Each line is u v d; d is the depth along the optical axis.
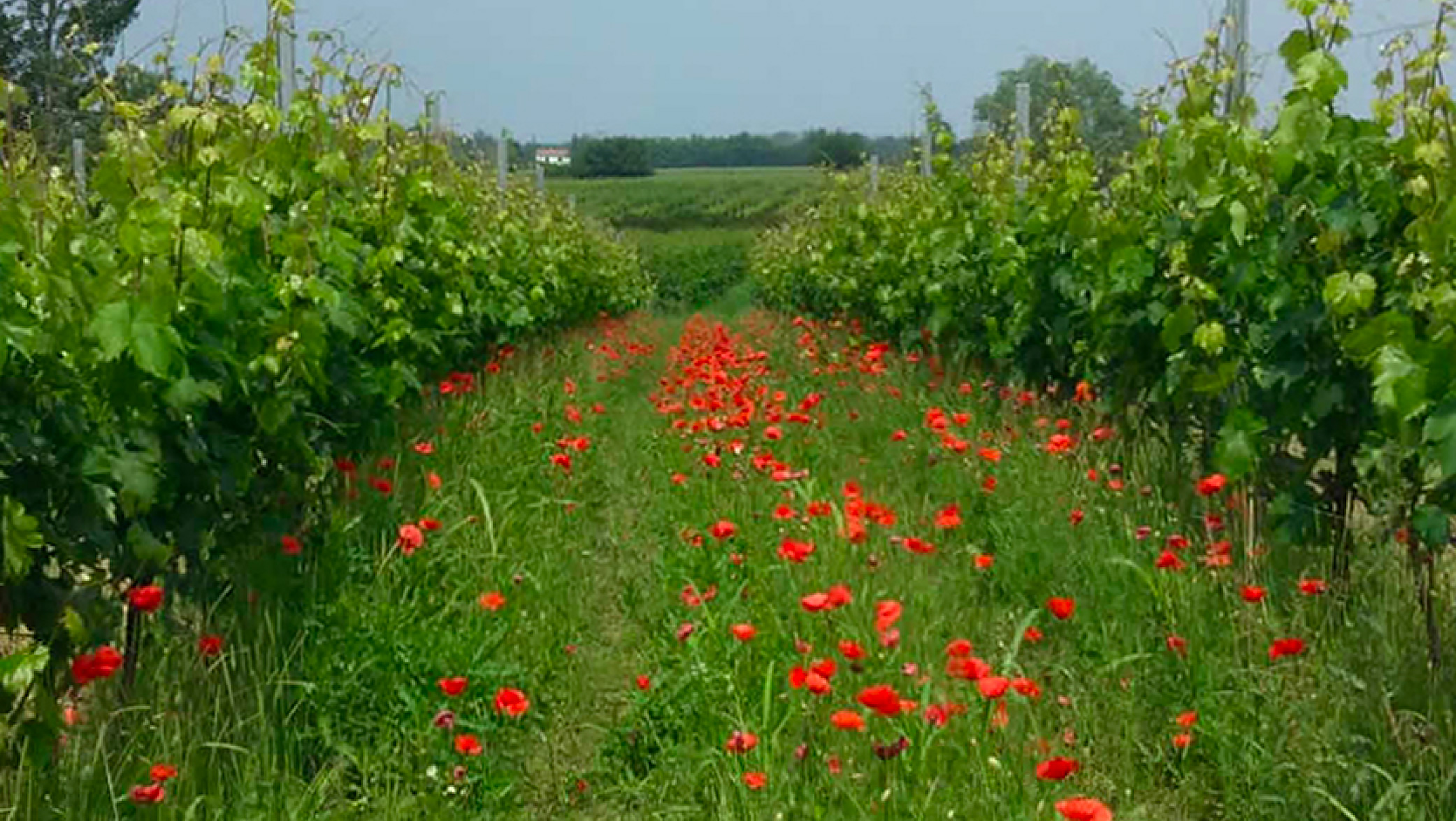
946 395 9.41
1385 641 4.11
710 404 8.05
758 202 64.44
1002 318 9.48
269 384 4.79
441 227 8.19
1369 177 4.90
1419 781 3.48
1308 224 5.00
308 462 5.23
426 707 4.23
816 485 6.53
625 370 14.04
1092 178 8.04
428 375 9.02
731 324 27.55
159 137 5.18
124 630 4.31
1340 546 5.01
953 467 7.07
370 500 5.89
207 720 3.95
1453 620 4.36
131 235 3.99
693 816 3.88
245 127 5.61
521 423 8.65
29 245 3.75
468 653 4.56
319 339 4.93
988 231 9.91
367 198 7.48
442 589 5.30
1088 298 7.74
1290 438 5.35
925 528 6.18
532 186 18.33
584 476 8.02
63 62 7.88
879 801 3.53
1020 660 4.83
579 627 5.41
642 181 72.62
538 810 4.11
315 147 6.58
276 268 5.63
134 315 3.74
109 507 3.74
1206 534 5.46
